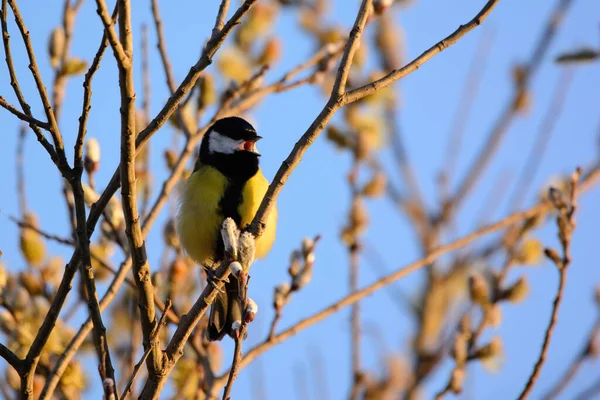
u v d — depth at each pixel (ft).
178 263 29.68
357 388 30.09
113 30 18.71
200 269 31.60
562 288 24.89
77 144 20.99
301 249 27.58
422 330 38.63
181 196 31.71
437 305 39.29
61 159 21.03
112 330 29.91
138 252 20.66
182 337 21.74
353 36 21.79
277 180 21.95
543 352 24.66
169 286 29.45
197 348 28.07
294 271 27.40
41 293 27.53
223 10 25.79
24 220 28.12
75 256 22.27
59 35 28.17
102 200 22.67
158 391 21.48
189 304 29.35
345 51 21.77
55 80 27.91
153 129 21.36
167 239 31.30
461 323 29.76
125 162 20.10
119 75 19.39
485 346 28.91
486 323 29.37
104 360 20.08
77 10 28.55
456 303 39.32
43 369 25.30
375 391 33.32
